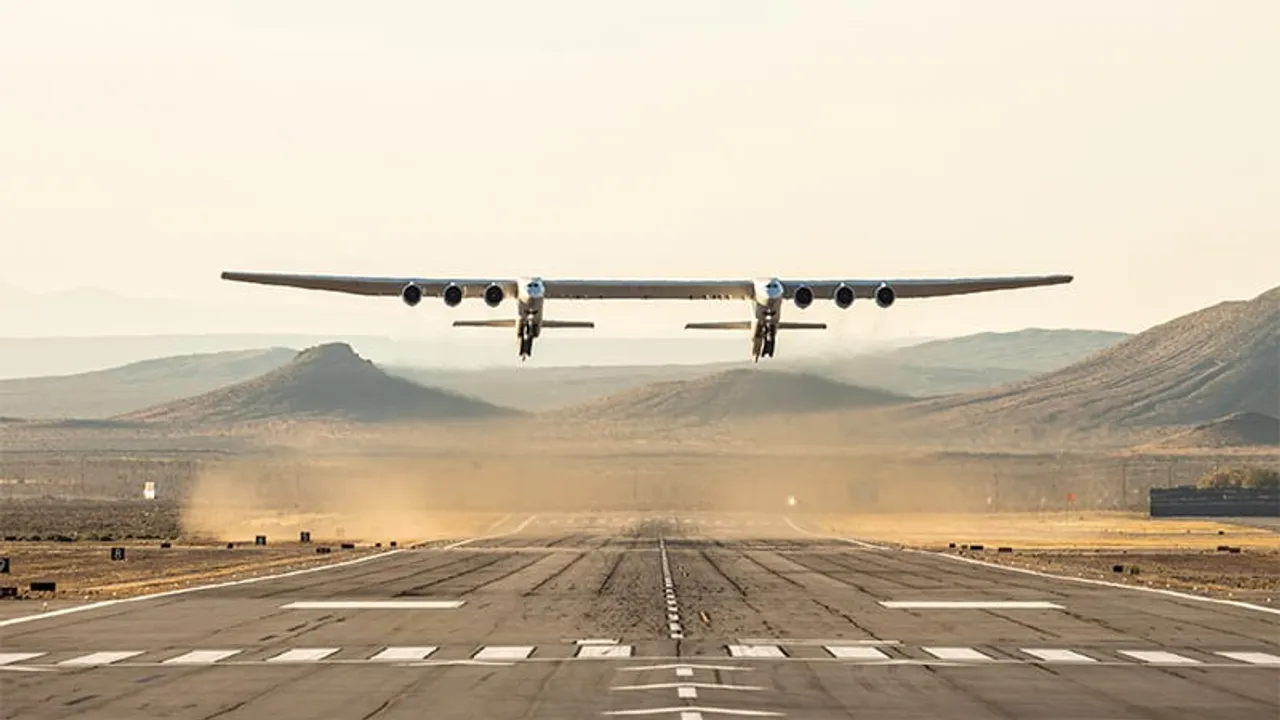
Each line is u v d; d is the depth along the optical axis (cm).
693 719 6600
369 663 8744
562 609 12669
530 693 7456
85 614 12100
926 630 10700
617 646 9656
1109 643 9744
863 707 6969
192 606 12962
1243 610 12319
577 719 6631
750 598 13938
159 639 10106
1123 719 6612
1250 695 7306
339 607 12862
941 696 7312
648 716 6706
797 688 7606
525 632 10612
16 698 7319
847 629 10800
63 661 8862
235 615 12038
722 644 9775
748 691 7500
